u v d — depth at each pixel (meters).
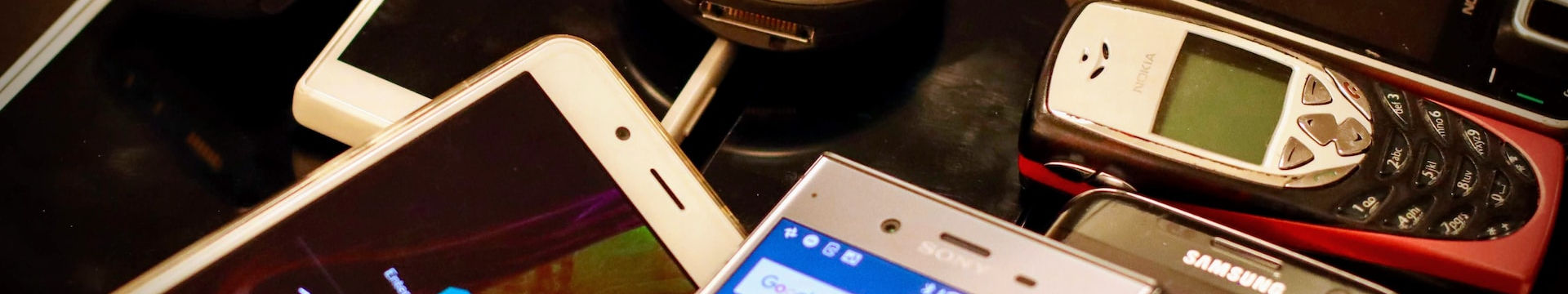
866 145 0.57
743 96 0.58
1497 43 0.56
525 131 0.51
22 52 0.57
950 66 0.59
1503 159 0.50
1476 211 0.48
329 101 0.55
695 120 0.56
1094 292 0.42
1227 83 0.52
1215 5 0.57
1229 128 0.50
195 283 0.47
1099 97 0.51
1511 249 0.47
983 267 0.44
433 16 0.58
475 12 0.59
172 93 0.58
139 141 0.57
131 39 0.59
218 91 0.59
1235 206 0.49
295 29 0.61
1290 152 0.49
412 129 0.51
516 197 0.50
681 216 0.49
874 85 0.59
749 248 0.45
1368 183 0.49
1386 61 0.55
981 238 0.44
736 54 0.58
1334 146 0.49
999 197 0.55
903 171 0.56
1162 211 0.48
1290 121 0.50
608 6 0.60
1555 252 0.53
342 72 0.56
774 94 0.58
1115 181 0.50
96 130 0.57
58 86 0.58
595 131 0.51
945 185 0.56
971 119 0.58
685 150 0.57
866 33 0.55
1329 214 0.48
